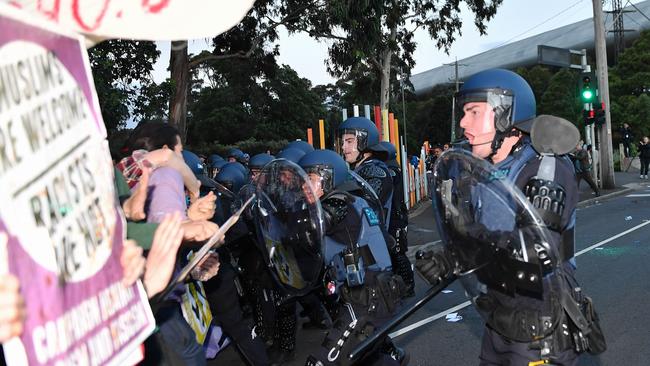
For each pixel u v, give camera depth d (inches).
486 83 95.5
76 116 52.0
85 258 51.6
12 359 41.4
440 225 94.7
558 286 83.4
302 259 129.6
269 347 193.9
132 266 59.8
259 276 189.5
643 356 176.7
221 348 159.2
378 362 123.2
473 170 87.7
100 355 52.0
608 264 307.0
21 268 42.8
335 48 695.7
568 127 85.9
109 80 391.9
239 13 49.4
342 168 138.9
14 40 44.0
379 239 122.5
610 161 780.0
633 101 1563.7
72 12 51.1
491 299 89.6
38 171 45.6
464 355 188.1
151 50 417.1
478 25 1027.3
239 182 237.1
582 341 85.5
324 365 114.7
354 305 118.0
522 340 85.7
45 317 44.9
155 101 438.9
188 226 95.1
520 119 95.1
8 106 42.8
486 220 86.4
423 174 724.0
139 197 86.0
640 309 223.8
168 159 111.7
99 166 55.6
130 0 50.4
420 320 226.8
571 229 89.0
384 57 1034.7
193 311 123.9
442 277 98.8
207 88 1617.9
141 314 61.5
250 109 1587.1
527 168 89.0
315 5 639.8
